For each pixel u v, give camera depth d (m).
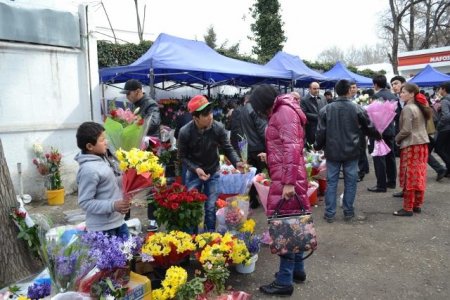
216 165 4.10
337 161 4.81
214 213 4.08
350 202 4.95
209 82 9.77
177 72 8.77
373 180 7.36
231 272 3.52
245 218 3.79
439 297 3.04
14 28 5.93
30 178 6.28
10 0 6.09
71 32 6.71
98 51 9.95
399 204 5.61
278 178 2.85
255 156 5.50
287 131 2.77
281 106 2.85
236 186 4.11
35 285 2.55
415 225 4.69
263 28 20.67
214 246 3.10
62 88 6.66
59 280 2.27
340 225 4.80
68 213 5.61
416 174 4.91
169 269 2.86
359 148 4.82
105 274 2.31
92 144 2.72
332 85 15.84
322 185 6.20
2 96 5.89
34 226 3.08
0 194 3.06
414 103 4.87
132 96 4.61
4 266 3.04
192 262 3.62
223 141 4.11
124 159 2.50
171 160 5.12
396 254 3.88
